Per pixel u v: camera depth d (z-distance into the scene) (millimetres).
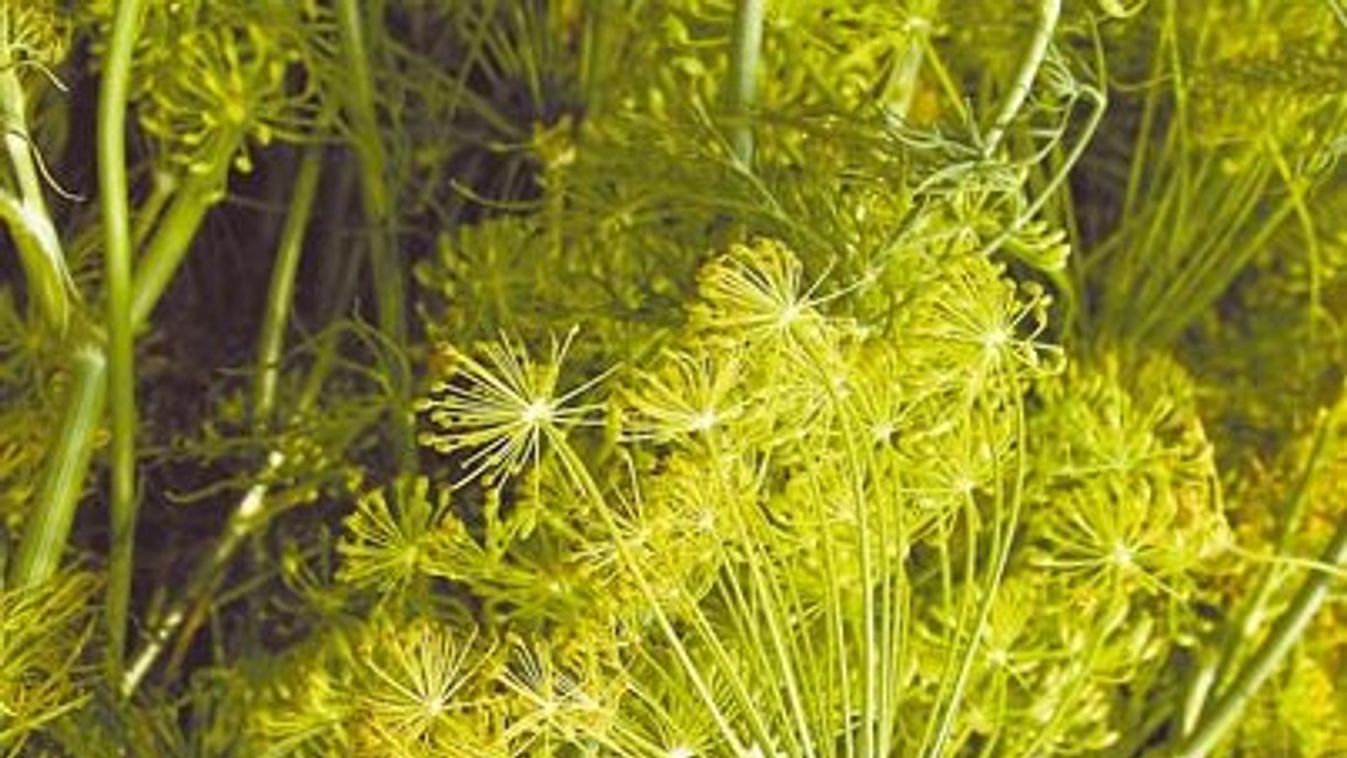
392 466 811
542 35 829
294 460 792
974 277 704
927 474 703
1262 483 813
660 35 790
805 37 774
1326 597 785
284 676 749
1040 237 748
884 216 735
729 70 756
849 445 664
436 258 848
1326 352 839
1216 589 808
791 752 674
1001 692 739
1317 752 797
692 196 746
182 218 783
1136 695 796
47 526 760
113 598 771
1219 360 847
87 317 767
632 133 755
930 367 699
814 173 741
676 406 655
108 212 752
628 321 746
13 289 842
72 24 762
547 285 755
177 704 774
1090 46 851
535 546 726
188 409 848
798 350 660
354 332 847
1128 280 826
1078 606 754
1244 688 777
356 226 861
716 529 667
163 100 775
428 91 828
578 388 710
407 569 721
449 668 670
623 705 701
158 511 837
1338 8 758
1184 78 816
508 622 729
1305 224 813
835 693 695
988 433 703
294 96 846
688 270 751
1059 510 778
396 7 859
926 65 825
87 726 768
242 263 864
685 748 680
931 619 773
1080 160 871
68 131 831
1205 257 838
